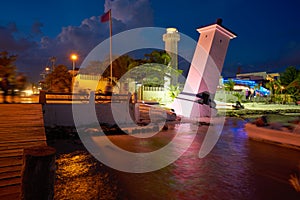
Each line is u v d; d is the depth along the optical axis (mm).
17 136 6488
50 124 11062
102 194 4191
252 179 5062
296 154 7238
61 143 8461
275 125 10000
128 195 4168
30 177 2557
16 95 16266
